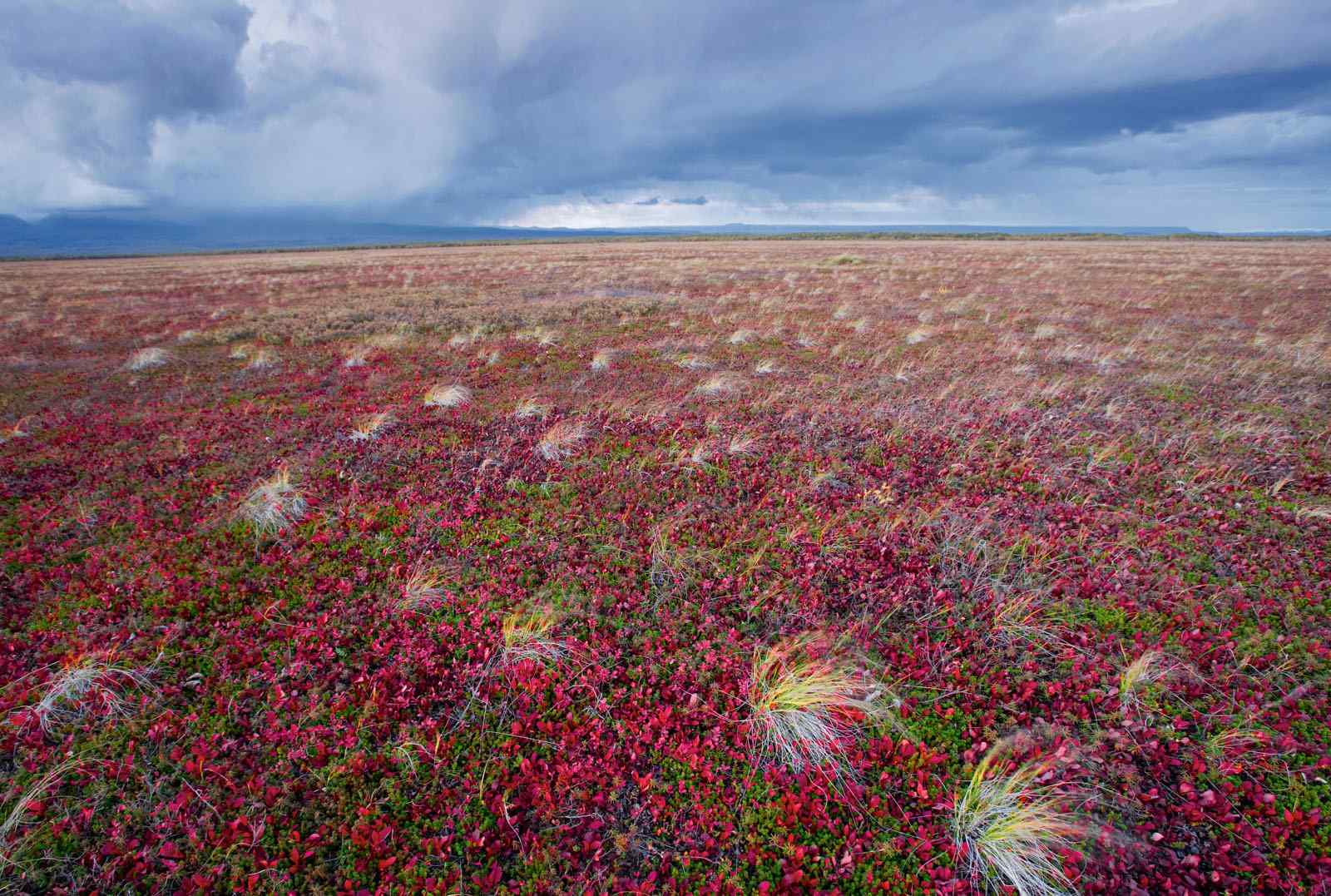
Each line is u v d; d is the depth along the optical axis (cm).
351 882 112
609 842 119
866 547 209
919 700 149
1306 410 327
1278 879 109
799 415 334
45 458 284
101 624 173
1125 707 144
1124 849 114
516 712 147
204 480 261
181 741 137
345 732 140
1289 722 138
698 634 172
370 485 256
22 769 130
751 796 128
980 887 111
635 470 269
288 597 185
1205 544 204
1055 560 198
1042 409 335
